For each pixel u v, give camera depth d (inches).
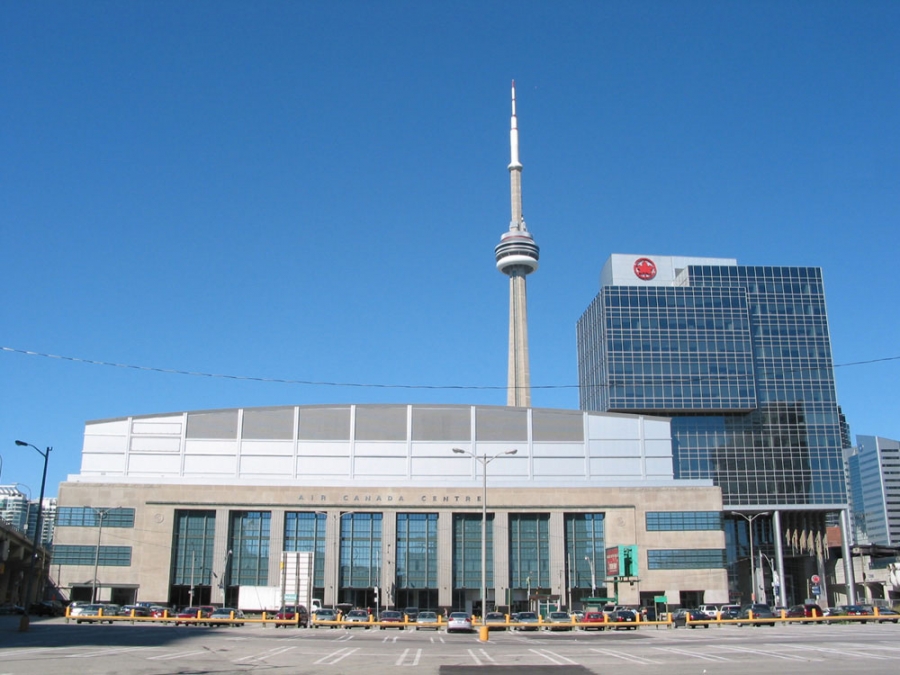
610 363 7180.1
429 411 5088.6
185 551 4739.2
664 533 4857.3
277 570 4704.7
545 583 4785.9
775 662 1406.3
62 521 4704.7
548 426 5123.0
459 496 4854.8
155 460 4982.8
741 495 7062.0
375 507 4830.2
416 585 4771.2
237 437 5017.2
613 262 7623.0
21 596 5541.3
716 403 7126.0
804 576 6973.4
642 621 3590.1
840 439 7214.6
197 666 1310.3
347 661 1483.8
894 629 2662.4
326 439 5027.1
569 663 1435.8
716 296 7381.9
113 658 1402.6
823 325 7470.5
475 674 1236.5
